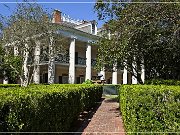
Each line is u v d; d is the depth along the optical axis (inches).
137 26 523.2
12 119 145.2
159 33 529.0
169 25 514.6
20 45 1001.5
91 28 1392.7
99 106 726.5
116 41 583.8
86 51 1355.8
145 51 609.3
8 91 187.8
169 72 767.7
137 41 554.9
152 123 169.8
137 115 204.5
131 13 525.0
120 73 1627.7
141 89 212.4
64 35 1179.9
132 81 1486.2
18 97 161.0
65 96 320.2
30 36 988.6
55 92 263.3
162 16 494.6
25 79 1048.2
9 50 1042.7
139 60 707.4
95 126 420.2
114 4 725.3
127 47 568.1
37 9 1010.7
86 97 554.6
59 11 1278.3
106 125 429.4
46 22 1013.8
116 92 1211.9
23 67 1050.7
